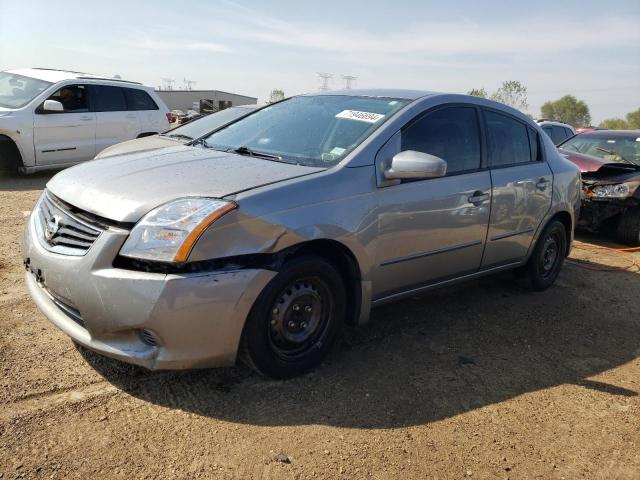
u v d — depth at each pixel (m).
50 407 2.64
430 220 3.55
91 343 2.64
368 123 3.53
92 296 2.56
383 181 3.27
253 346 2.80
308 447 2.53
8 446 2.35
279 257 2.78
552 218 4.84
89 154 10.17
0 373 2.88
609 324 4.42
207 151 3.63
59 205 3.00
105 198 2.76
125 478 2.24
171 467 2.32
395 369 3.33
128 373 3.00
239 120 4.35
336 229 2.98
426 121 3.69
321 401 2.90
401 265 3.46
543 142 4.80
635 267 6.21
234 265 2.64
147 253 2.52
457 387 3.20
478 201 3.89
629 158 7.94
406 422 2.79
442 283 3.91
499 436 2.77
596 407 3.13
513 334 4.04
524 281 5.06
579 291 5.18
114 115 10.49
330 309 3.14
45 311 2.87
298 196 2.88
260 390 2.94
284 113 4.11
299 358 3.07
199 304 2.54
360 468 2.42
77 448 2.38
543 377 3.43
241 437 2.55
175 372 3.04
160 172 3.05
